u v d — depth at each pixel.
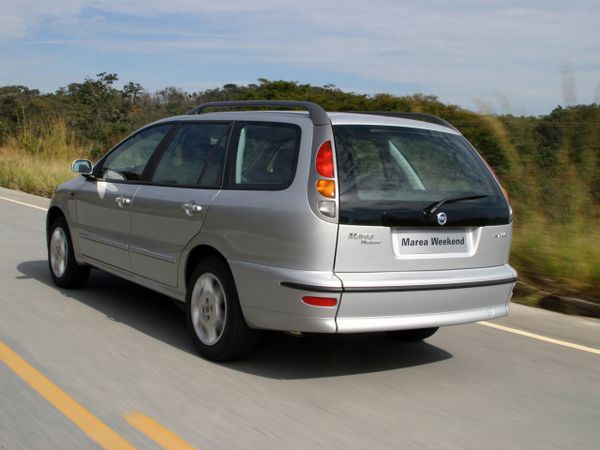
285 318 4.61
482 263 5.09
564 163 8.60
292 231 4.54
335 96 14.60
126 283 7.54
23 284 7.33
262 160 4.96
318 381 4.82
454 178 5.07
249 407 4.27
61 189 7.17
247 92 23.73
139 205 5.91
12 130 22.19
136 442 3.71
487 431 4.11
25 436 3.74
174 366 4.97
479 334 6.29
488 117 9.15
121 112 44.53
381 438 3.92
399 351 5.66
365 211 4.55
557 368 5.41
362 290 4.51
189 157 5.64
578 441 4.03
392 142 4.92
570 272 7.79
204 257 5.36
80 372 4.75
